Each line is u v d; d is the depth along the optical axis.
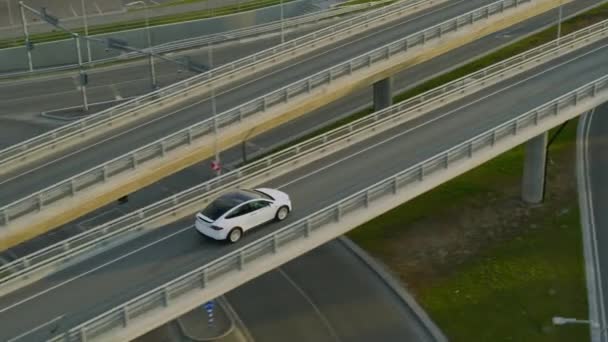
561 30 140.88
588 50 99.62
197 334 66.75
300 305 71.81
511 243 81.31
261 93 86.69
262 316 70.12
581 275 74.88
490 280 74.75
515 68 92.31
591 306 69.94
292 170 71.19
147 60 140.38
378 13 109.38
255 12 157.75
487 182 94.00
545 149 86.75
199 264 56.09
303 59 97.62
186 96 87.19
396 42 90.19
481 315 69.38
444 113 82.75
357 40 103.69
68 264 57.09
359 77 86.69
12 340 48.75
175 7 171.38
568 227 83.62
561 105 76.50
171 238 60.03
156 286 53.81
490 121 79.44
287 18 157.00
